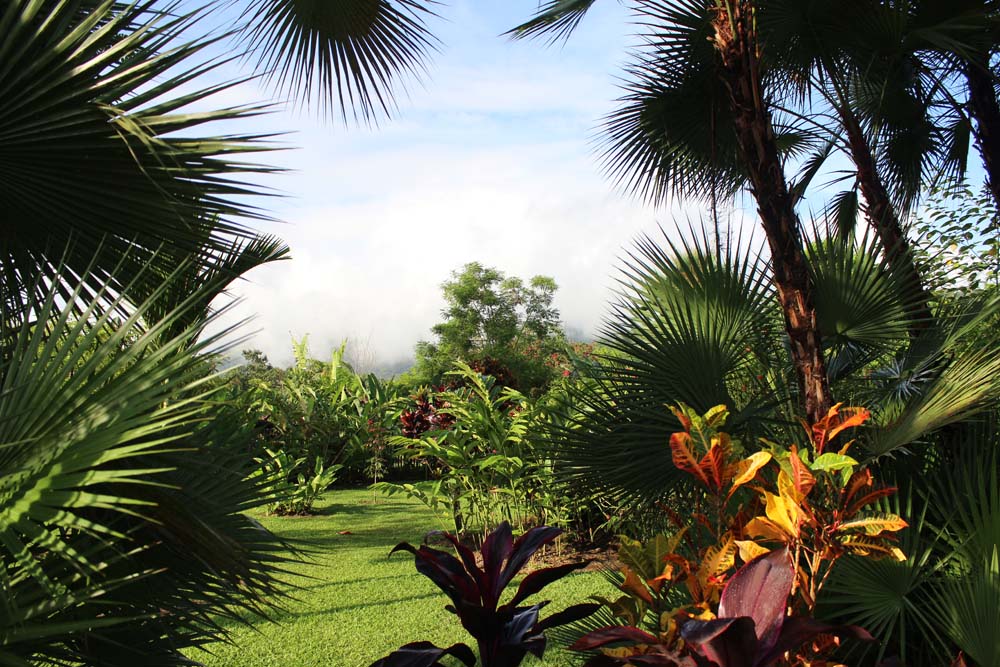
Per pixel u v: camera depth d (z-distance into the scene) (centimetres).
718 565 155
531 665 302
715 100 395
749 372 312
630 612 159
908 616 238
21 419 135
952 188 583
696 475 172
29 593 126
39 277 183
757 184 304
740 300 302
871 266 306
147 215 203
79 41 178
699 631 114
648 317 293
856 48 381
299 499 761
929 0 364
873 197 365
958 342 284
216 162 200
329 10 398
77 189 191
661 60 390
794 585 151
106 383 140
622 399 289
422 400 975
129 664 165
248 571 192
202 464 179
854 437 273
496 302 2895
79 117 176
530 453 518
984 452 249
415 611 397
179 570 179
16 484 122
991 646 207
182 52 187
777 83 430
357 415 1052
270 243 254
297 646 346
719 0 316
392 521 720
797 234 296
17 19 165
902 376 300
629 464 277
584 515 545
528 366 1880
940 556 244
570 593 415
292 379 1120
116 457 120
